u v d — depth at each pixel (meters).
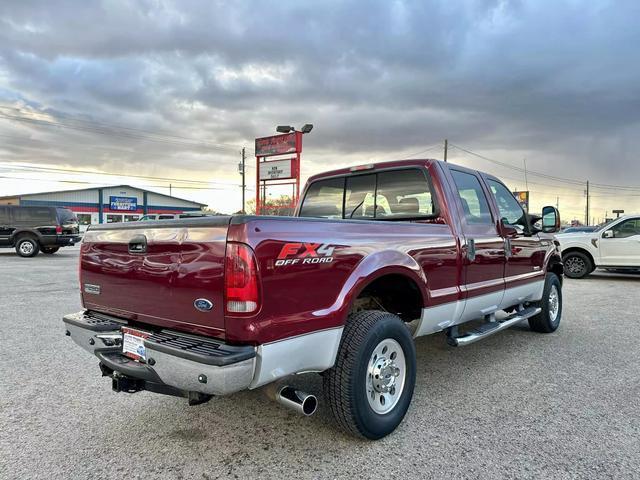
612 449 2.87
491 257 4.41
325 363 2.74
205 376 2.28
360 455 2.82
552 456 2.79
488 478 2.55
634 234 11.52
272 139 21.77
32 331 5.82
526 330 6.20
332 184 4.83
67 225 18.42
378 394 3.05
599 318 6.99
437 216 3.99
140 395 3.78
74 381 4.09
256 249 2.36
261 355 2.37
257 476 2.59
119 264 3.00
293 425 3.22
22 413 3.43
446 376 4.28
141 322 2.88
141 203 52.78
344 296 2.80
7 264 14.63
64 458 2.79
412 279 3.36
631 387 3.97
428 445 2.94
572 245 12.26
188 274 2.53
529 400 3.69
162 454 2.84
